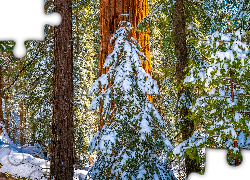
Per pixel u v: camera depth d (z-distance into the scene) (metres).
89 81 11.72
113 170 5.00
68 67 6.71
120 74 5.07
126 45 5.27
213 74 4.99
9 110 14.93
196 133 5.41
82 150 10.03
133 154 5.05
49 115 10.02
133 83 5.09
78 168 9.48
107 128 5.19
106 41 5.75
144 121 5.10
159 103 9.18
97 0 12.08
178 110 7.80
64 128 6.58
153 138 5.05
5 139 9.48
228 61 4.86
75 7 11.26
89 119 10.84
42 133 9.95
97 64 12.80
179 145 5.25
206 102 5.27
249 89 5.07
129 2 5.84
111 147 4.95
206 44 5.07
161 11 7.86
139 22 6.07
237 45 4.92
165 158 5.67
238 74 4.98
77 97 10.42
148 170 5.03
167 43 8.55
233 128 4.91
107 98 5.20
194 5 8.23
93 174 5.18
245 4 5.50
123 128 5.07
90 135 10.75
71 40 6.82
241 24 5.48
